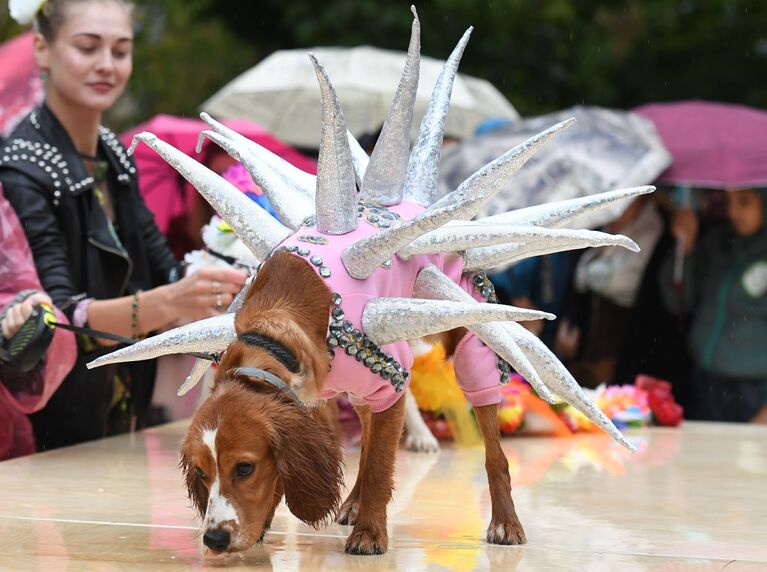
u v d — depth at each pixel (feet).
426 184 22.93
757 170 44.68
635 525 22.79
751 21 90.43
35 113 33.14
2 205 30.53
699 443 35.32
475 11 81.92
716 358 45.27
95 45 32.86
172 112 83.51
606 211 42.75
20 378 30.04
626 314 46.57
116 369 35.24
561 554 20.22
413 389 34.06
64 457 31.30
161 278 36.45
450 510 24.17
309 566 19.22
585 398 21.08
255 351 18.67
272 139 46.32
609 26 91.04
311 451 18.21
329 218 20.57
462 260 22.22
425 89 55.52
